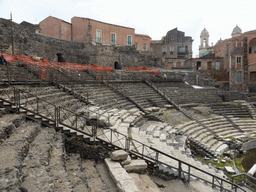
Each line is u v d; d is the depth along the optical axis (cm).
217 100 2841
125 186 636
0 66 1304
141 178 784
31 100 1065
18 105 920
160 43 5369
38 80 1492
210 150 1603
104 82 2202
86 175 725
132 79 2842
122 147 951
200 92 2986
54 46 2559
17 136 689
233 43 3812
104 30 3397
